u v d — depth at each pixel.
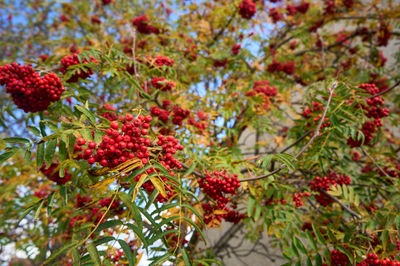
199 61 5.15
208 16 6.02
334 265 2.24
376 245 2.25
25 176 3.41
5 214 3.57
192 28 5.57
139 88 2.66
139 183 1.31
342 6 6.64
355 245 2.19
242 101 4.46
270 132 5.34
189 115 3.54
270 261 5.73
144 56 3.41
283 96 5.12
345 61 6.67
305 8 6.44
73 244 1.25
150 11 5.58
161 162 1.67
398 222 2.10
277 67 5.85
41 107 2.28
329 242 2.25
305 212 4.20
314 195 3.23
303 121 3.37
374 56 6.09
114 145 1.49
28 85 2.08
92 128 1.59
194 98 4.10
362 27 6.57
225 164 2.43
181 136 3.21
